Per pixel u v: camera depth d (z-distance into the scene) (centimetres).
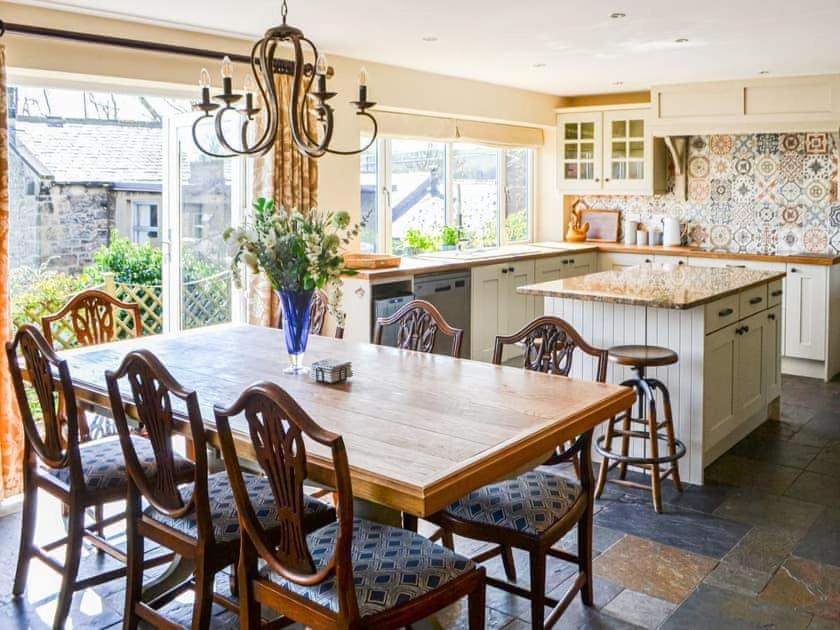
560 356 287
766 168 663
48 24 380
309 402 244
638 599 276
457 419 227
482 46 484
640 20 414
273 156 471
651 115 663
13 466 370
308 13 396
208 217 510
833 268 585
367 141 595
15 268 579
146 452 274
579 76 607
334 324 523
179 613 269
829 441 449
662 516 348
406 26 426
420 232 652
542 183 765
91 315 362
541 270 645
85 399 272
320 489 341
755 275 458
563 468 409
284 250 270
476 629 205
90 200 700
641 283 425
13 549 319
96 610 272
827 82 584
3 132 352
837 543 320
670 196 712
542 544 227
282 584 197
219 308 521
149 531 236
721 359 402
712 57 521
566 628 257
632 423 406
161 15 397
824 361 588
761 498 368
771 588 283
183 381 271
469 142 655
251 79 316
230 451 194
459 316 568
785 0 371
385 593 188
